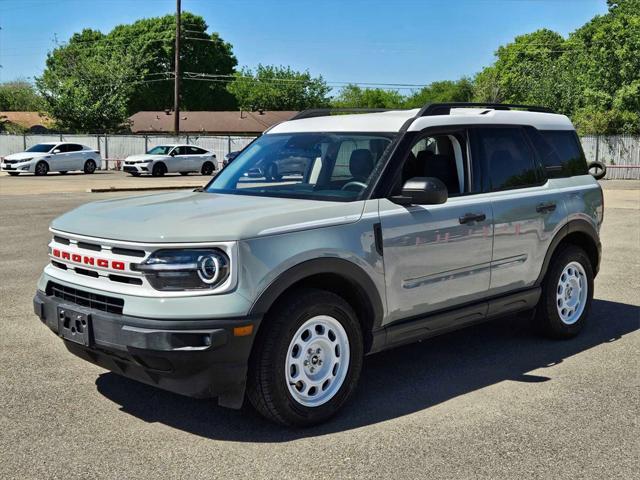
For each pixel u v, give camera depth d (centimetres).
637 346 612
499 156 565
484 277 536
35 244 1147
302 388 428
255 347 409
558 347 609
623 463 384
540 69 5566
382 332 470
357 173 486
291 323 413
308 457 389
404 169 507
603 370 545
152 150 3616
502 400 479
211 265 391
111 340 398
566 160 637
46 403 468
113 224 422
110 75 5056
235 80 8406
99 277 420
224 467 376
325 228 435
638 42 3856
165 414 452
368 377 529
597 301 785
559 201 604
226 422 439
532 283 589
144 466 377
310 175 511
